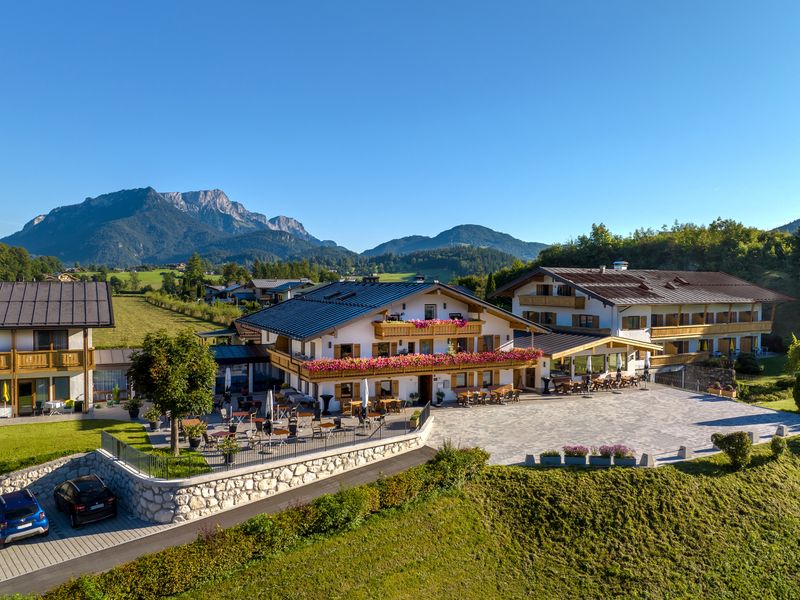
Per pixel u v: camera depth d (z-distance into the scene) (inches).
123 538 775.7
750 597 820.0
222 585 688.4
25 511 778.8
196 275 6102.4
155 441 1073.5
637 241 3585.1
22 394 1295.5
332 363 1311.5
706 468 1063.0
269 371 1718.8
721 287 2304.4
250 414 1228.5
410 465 1021.8
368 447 1039.6
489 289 3476.9
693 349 2114.9
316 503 817.5
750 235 3083.2
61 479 963.3
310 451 982.4
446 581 767.7
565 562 842.8
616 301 1806.1
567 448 1063.6
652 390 1727.4
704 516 950.4
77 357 1315.2
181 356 978.7
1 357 1245.7
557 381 1694.1
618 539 889.5
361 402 1243.8
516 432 1243.2
